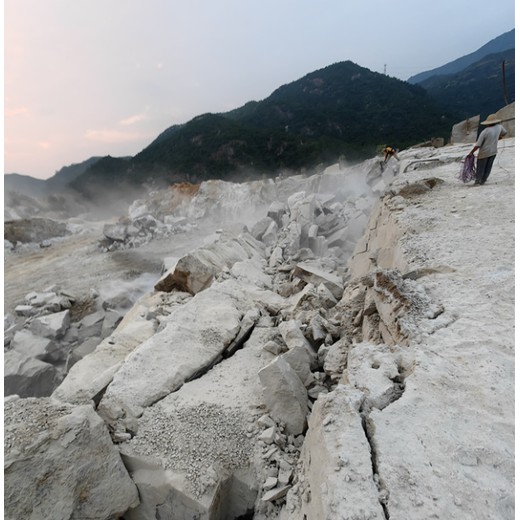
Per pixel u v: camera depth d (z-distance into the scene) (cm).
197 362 533
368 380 333
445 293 436
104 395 444
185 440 387
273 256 1130
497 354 324
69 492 304
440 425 268
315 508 259
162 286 977
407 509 218
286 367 439
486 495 218
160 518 346
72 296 1321
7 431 309
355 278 788
